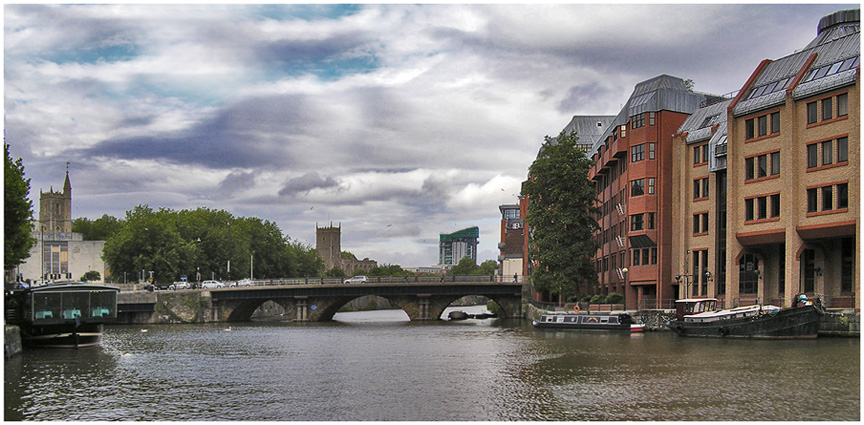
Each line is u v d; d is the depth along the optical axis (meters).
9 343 59.53
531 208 95.00
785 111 68.50
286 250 188.62
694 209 82.88
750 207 72.44
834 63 65.88
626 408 35.91
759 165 71.62
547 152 94.06
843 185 63.44
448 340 74.50
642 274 88.69
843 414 33.62
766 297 73.19
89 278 173.88
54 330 69.31
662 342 65.50
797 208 66.88
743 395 38.06
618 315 81.69
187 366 54.16
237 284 128.12
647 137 88.19
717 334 67.38
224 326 105.19
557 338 73.94
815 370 44.97
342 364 54.53
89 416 36.09
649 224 87.31
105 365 54.84
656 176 87.50
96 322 69.81
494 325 101.31
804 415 33.53
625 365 50.19
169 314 115.00
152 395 41.62
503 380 45.22
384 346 68.69
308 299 119.81
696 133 82.88
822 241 67.25
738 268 73.62
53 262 177.25
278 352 64.12
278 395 41.19
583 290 115.88
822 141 65.19
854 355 51.12
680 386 41.16
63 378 48.16
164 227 148.00
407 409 36.81
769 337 63.56
